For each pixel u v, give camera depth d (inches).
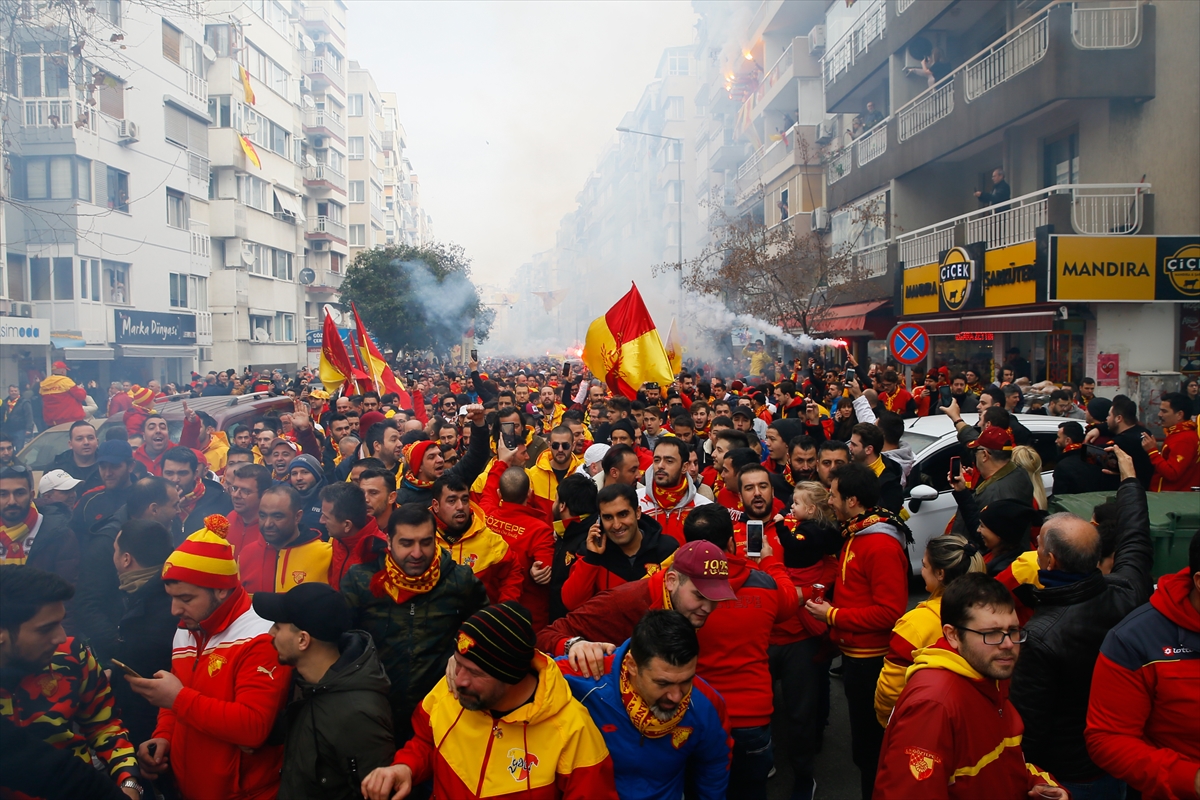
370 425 294.7
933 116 809.5
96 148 917.2
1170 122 582.6
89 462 266.8
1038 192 608.1
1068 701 127.2
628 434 282.7
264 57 1545.3
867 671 164.1
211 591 125.6
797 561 191.2
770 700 148.1
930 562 142.3
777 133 1359.5
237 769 122.6
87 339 903.1
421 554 138.0
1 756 103.0
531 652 101.9
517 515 207.8
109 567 171.8
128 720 144.0
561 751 104.2
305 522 220.1
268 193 1553.9
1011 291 621.3
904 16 863.7
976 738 103.8
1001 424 279.1
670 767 113.7
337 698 114.3
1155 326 583.2
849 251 916.0
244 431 321.7
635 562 166.2
